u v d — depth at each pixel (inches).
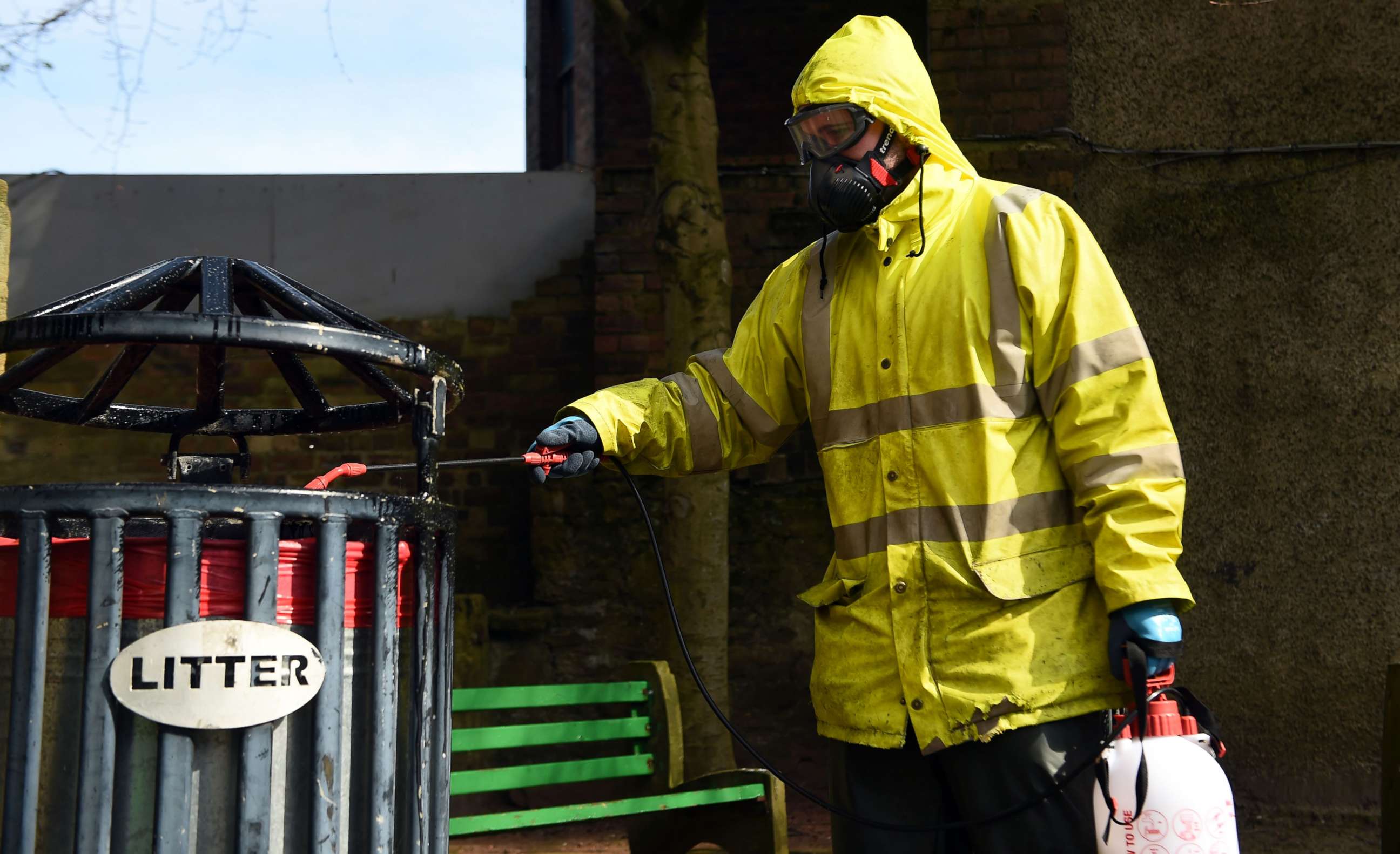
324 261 270.7
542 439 86.0
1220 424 194.4
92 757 59.1
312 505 62.4
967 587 78.4
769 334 93.5
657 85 194.9
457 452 265.0
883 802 83.1
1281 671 188.4
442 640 71.4
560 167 422.9
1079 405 77.8
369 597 65.8
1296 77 197.8
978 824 77.9
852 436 85.7
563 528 248.7
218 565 61.5
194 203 270.5
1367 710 184.7
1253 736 188.4
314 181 272.4
